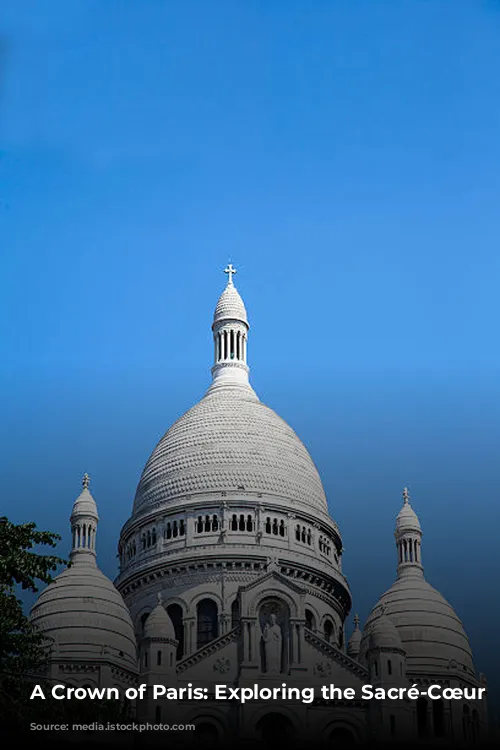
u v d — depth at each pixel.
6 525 138.25
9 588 137.50
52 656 199.00
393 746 187.25
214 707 189.50
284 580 198.25
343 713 190.12
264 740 188.25
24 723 129.38
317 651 195.88
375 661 192.62
